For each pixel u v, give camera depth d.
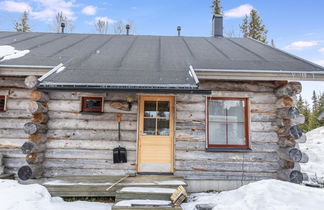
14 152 4.89
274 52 5.77
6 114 4.93
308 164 7.48
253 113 5.00
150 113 5.08
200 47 6.30
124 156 4.79
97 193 4.12
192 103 5.00
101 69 4.16
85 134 4.87
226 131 5.09
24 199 3.59
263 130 4.96
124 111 4.96
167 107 5.10
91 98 5.01
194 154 4.89
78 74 3.89
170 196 3.84
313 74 4.32
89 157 4.84
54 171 4.79
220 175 4.85
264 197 3.44
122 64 4.49
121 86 3.61
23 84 4.98
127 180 4.40
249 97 5.02
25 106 4.96
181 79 3.81
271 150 4.92
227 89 5.01
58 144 4.83
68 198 4.14
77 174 4.80
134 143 4.91
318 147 9.34
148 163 4.95
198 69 4.32
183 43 6.80
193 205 3.84
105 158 4.85
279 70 4.33
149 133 5.04
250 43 7.07
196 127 4.95
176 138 4.90
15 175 4.85
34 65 4.29
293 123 4.76
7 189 3.91
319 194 3.48
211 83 5.02
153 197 3.85
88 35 7.64
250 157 4.90
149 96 5.08
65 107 4.89
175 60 4.89
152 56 5.18
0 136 4.91
